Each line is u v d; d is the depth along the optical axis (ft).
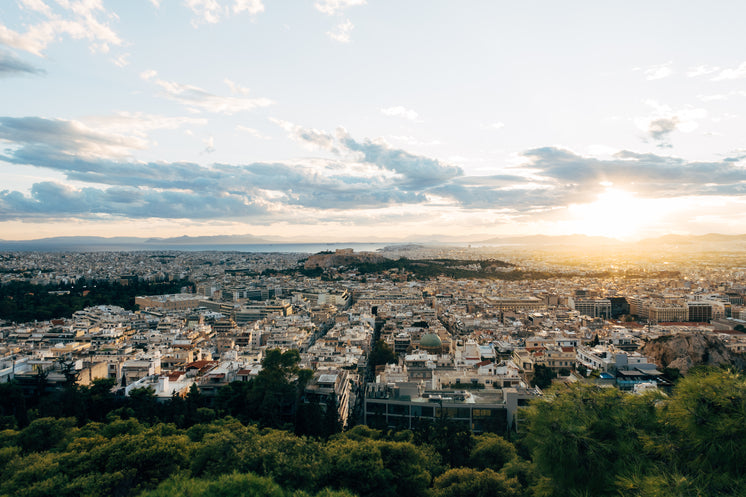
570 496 209.97
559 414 222.69
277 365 612.70
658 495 167.02
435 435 514.68
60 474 338.34
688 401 185.88
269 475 308.40
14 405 605.73
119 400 622.13
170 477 314.96
